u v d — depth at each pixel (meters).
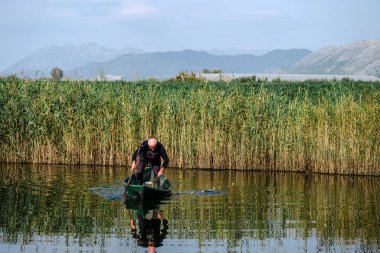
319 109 31.78
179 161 32.41
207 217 19.05
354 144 30.25
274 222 18.44
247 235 16.78
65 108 33.25
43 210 19.72
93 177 27.52
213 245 15.61
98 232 16.89
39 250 14.92
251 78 107.19
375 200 22.62
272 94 33.78
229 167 32.06
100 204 21.02
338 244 15.83
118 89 34.47
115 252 14.81
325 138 30.75
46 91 33.81
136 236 16.45
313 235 16.84
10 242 15.64
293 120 31.78
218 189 25.03
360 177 29.48
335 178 29.00
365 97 35.09
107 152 32.94
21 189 23.75
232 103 32.41
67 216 18.88
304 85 75.44
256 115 31.88
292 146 31.44
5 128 33.16
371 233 17.11
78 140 32.97
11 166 31.53
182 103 32.97
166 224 17.98
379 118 30.22
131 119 32.50
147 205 21.03
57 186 24.70
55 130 33.12
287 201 22.25
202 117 32.22
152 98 33.34
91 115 33.19
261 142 31.78
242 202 21.91
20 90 33.88
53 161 33.06
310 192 24.52
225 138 32.06
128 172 29.48
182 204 21.39
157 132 32.50
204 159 32.12
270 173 30.70
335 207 21.09
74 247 15.25
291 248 15.42
